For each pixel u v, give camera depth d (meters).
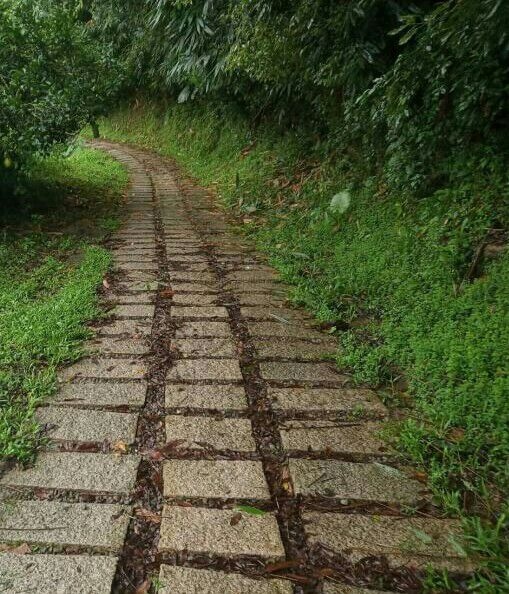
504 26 2.73
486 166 3.90
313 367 2.81
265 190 7.48
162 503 1.78
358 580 1.51
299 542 1.65
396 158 4.64
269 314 3.55
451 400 2.34
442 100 4.06
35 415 2.26
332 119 6.68
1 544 1.57
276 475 1.97
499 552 1.58
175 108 15.14
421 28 3.56
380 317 3.46
